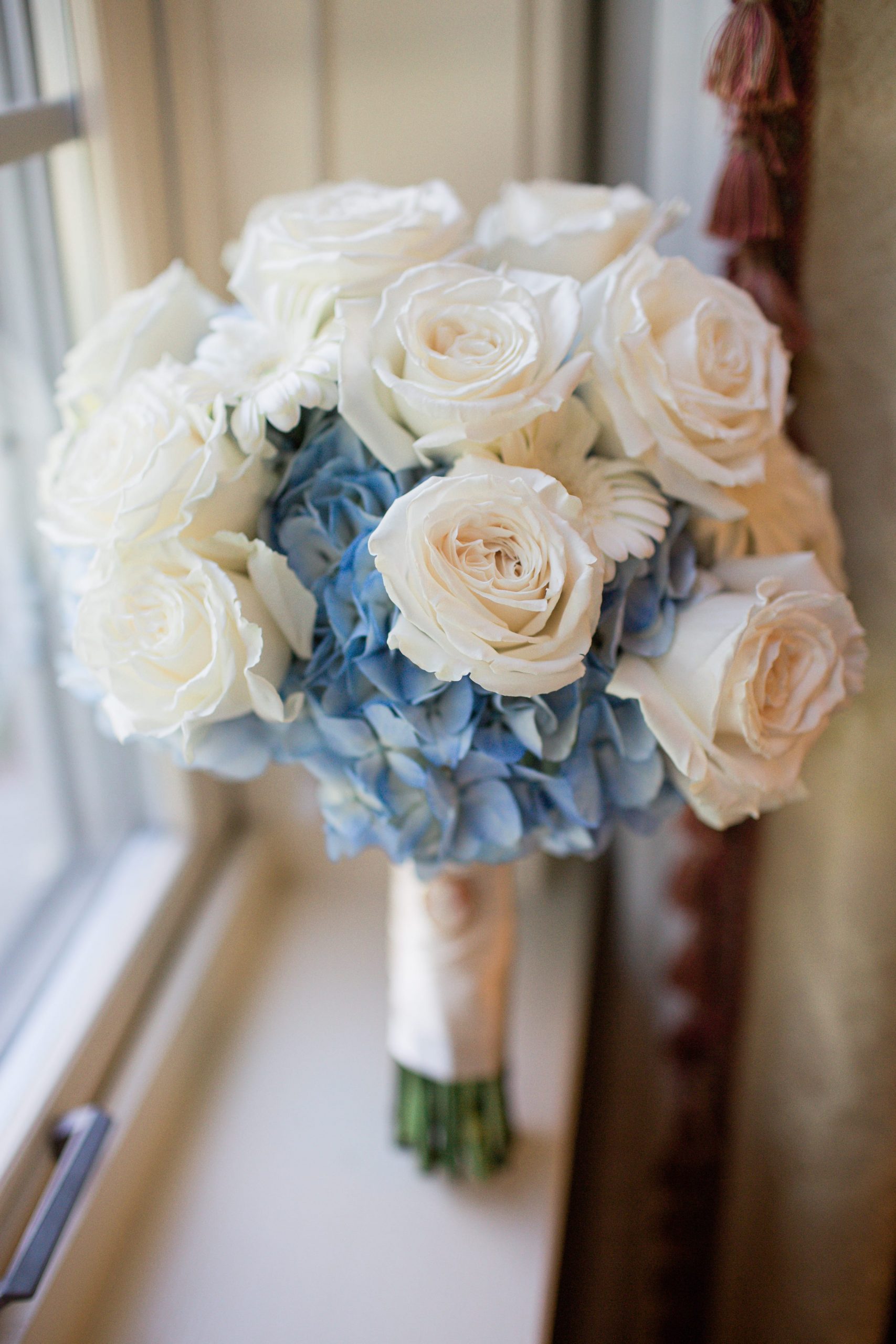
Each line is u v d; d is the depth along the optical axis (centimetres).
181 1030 87
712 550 70
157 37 84
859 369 76
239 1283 80
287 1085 90
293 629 66
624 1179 107
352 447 67
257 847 101
